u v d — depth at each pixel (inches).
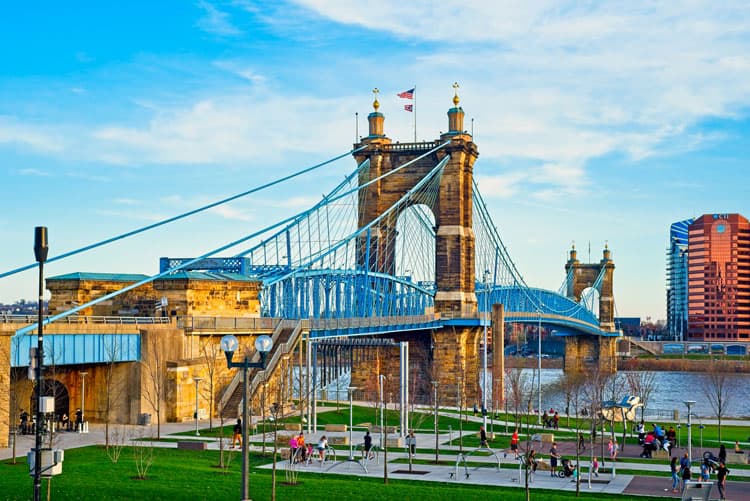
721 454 2869.1
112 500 2007.9
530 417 5167.3
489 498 2202.3
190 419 3816.4
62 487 2106.3
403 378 3777.1
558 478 2650.1
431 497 2177.7
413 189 6633.9
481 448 3351.4
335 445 3294.8
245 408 1541.6
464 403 6496.1
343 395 6953.7
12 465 2461.9
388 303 6348.4
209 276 4325.8
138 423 3631.9
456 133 7140.8
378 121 7357.3
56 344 3211.1
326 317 5290.4
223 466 2576.3
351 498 2138.3
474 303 7190.0
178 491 2111.2
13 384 3233.3
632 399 4116.6
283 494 2160.4
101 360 3444.9
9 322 3102.9
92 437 3154.5
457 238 7047.2
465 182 7234.3
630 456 3297.2
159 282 4170.8
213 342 4067.4
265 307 4665.4
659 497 2363.4
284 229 5007.4
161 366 3727.9
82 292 4165.8
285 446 3097.9
